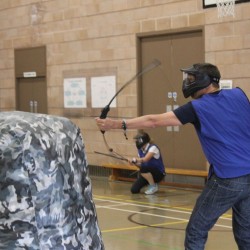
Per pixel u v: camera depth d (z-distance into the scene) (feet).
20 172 4.41
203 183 33.01
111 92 38.75
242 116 12.11
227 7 31.63
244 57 31.07
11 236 4.32
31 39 45.03
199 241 12.49
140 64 36.96
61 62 42.57
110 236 20.62
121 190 33.71
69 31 41.70
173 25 34.63
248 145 12.02
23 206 4.37
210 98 12.19
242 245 12.76
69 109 42.09
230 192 11.90
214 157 11.98
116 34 38.27
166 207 27.25
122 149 38.04
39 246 4.39
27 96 46.16
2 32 47.73
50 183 4.55
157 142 35.88
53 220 4.53
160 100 36.01
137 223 23.21
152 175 31.73
